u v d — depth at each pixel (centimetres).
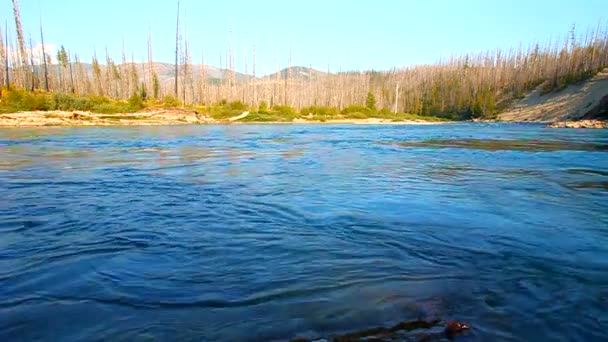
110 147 1953
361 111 7538
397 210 735
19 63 5612
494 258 496
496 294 396
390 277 437
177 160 1473
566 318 351
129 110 4616
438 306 371
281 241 559
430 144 2331
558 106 7856
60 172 1163
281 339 317
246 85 7406
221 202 788
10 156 1558
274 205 766
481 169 1271
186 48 5903
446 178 1095
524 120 8062
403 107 10206
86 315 357
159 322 345
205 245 541
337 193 883
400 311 361
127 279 432
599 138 2814
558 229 621
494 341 314
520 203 798
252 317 352
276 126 4734
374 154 1753
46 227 618
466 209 745
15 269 457
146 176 1099
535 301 382
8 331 331
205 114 5247
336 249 527
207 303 378
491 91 10262
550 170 1248
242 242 554
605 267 469
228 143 2278
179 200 804
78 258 491
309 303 377
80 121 3922
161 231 601
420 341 311
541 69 10050
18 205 757
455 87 10294
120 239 563
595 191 920
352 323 341
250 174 1146
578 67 8975
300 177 1098
